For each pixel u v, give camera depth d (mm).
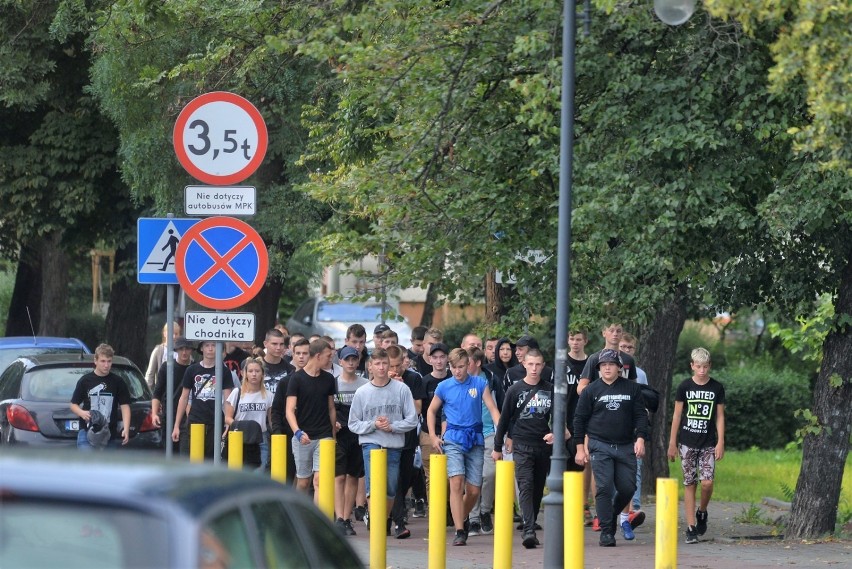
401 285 50375
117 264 109938
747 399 107562
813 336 53500
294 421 48156
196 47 71938
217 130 39188
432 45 47312
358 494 54656
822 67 32781
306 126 66125
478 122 48969
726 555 45812
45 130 95562
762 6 33188
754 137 45438
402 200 49094
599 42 46250
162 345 74750
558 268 34938
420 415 54312
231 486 15586
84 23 83375
